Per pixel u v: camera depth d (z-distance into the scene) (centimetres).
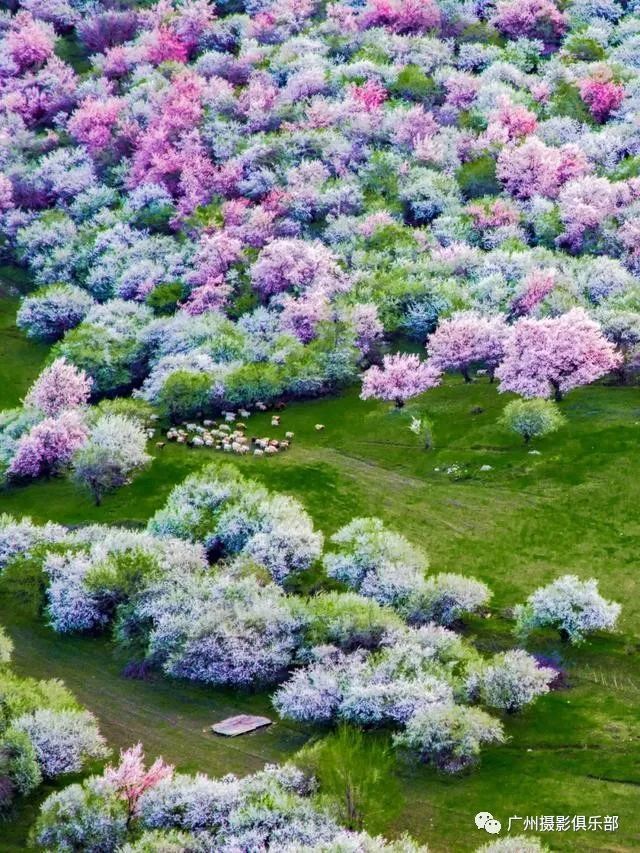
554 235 14300
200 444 11800
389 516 10300
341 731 7144
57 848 6731
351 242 14588
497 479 10612
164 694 8444
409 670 7912
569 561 9450
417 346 13262
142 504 10888
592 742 7506
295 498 10662
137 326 14000
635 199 14400
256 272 14075
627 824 6756
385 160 15700
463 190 15588
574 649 8494
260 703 8244
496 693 7700
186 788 6906
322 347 12862
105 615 9162
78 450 11425
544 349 11488
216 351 13138
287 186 15550
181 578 9119
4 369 14150
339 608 8444
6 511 11200
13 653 9012
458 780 7238
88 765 7656
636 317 12125
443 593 8769
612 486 10200
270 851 6328
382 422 11875
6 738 7469
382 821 6688
